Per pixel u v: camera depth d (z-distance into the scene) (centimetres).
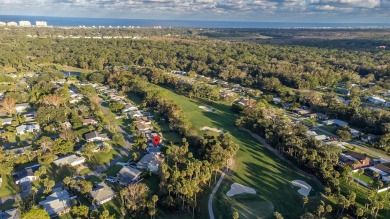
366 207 9912
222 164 12156
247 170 12531
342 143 15250
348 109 18788
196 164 11250
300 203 10431
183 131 15538
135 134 15825
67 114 17162
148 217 9744
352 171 12250
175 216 9812
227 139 14050
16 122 16238
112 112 18988
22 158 12512
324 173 11419
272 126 15575
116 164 12850
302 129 15462
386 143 14650
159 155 13300
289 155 13412
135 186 10306
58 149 13112
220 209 10131
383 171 12250
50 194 10469
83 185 10575
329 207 9450
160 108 18412
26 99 19975
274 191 11125
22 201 10044
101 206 10088
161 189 10600
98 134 15000
